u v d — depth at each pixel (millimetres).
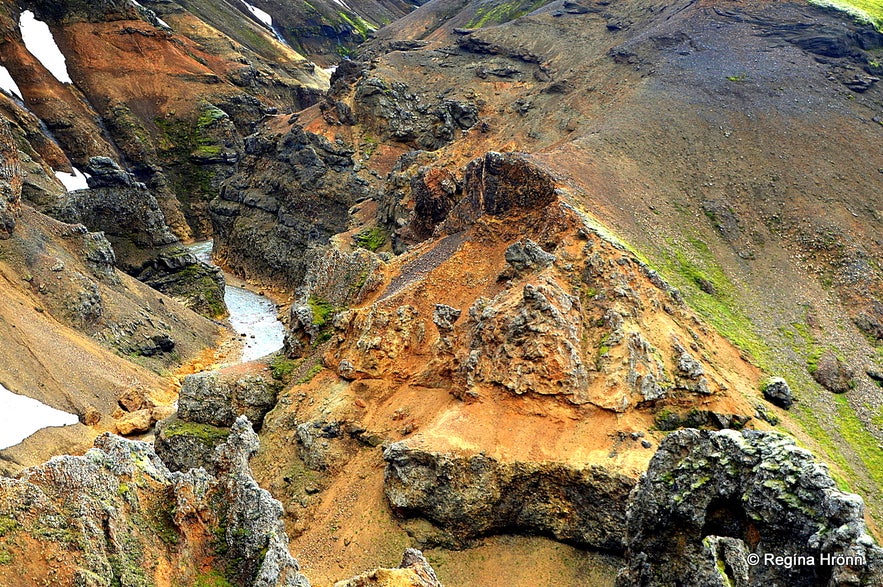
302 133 153625
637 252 73062
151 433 76375
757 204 93438
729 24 136500
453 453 54750
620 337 58969
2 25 189000
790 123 107438
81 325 91750
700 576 32781
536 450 54594
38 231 99688
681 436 37375
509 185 77750
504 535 55344
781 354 70875
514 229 75688
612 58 140875
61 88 191750
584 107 128250
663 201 89750
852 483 55344
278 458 65312
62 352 82125
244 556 35281
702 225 88812
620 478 51156
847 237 88688
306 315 77938
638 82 126312
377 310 69812
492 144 129500
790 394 63281
